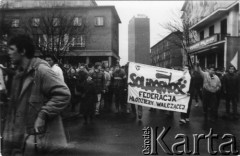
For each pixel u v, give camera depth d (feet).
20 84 9.09
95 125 30.83
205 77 37.42
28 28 80.02
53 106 8.68
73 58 114.52
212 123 33.12
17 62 9.17
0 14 68.69
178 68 54.03
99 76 39.58
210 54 108.06
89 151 18.81
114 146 20.71
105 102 47.37
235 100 38.96
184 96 34.68
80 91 32.83
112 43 125.29
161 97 35.22
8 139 9.00
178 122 33.47
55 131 9.02
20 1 112.57
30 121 8.82
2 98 20.07
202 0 122.83
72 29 82.02
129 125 31.09
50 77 8.84
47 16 77.66
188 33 122.52
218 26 97.81
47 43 72.18
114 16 135.03
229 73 39.60
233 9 86.48
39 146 8.87
